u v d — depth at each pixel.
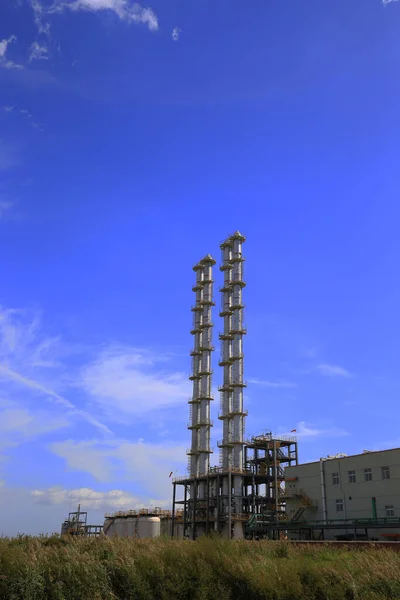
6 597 21.27
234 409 101.75
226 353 107.00
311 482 79.50
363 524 62.53
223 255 114.88
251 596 23.86
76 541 30.59
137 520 106.69
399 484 67.25
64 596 21.91
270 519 92.38
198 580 23.92
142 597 22.53
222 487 98.94
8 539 31.52
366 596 23.66
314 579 24.89
